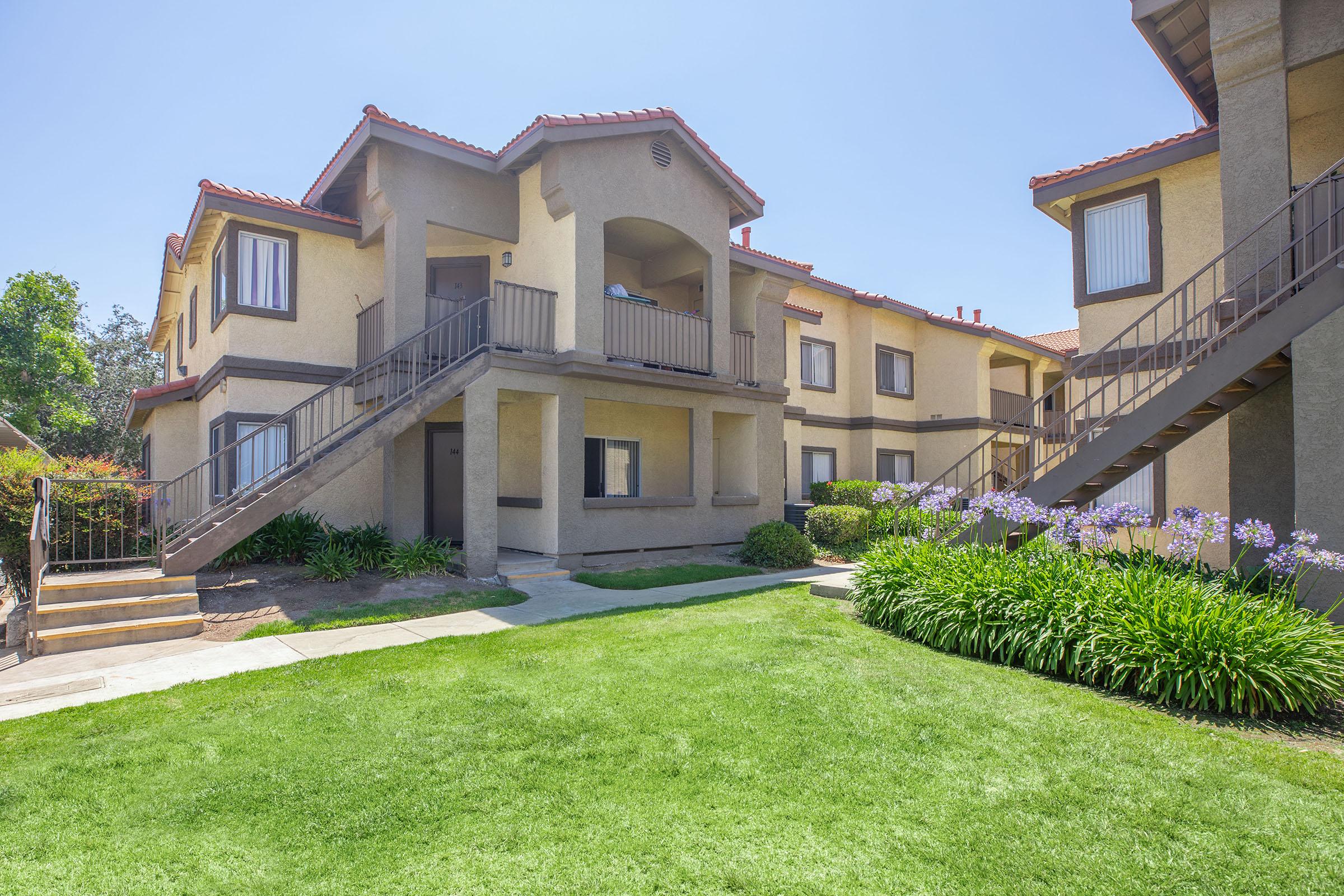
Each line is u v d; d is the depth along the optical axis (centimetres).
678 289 1587
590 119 1115
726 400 1406
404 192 1121
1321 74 786
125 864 292
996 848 301
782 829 317
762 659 589
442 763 389
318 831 318
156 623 716
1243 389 761
